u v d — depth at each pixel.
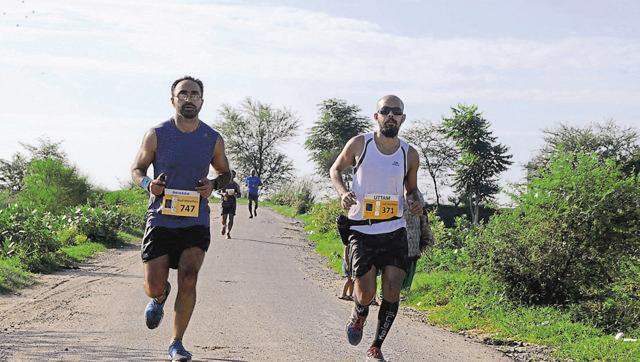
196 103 7.29
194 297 7.26
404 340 9.81
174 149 7.27
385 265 7.45
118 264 19.02
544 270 12.92
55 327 9.63
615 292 13.15
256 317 10.95
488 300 12.96
